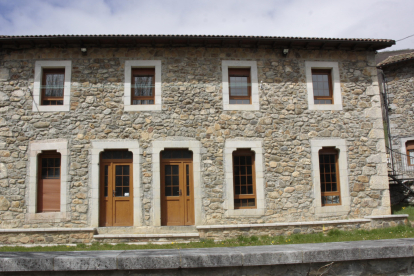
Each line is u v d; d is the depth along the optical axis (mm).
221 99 8828
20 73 8594
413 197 10594
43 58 8680
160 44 8812
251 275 3562
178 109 8695
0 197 8156
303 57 9234
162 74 8805
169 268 3434
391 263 3730
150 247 6930
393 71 13969
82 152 8406
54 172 8492
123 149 8578
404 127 13469
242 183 8773
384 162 9062
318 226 8258
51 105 8562
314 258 3557
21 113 8453
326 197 8945
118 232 8102
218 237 7836
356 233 7836
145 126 8578
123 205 8453
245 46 9023
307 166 8820
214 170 8570
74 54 8742
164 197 8570
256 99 8914
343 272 3660
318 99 9297
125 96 8648
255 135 8781
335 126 9055
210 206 8445
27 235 7621
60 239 7621
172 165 8703
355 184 8930
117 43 8625
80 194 8250
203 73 8883
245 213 8484
